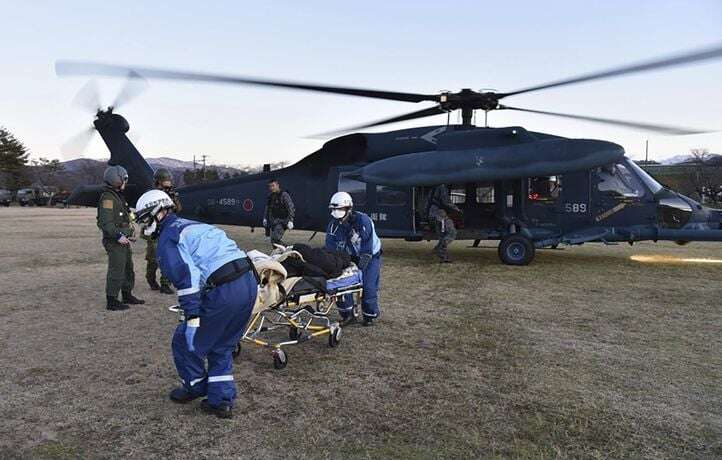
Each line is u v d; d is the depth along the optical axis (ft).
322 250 16.67
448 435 10.68
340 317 20.21
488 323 19.48
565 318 20.24
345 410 11.88
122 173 21.33
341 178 37.70
